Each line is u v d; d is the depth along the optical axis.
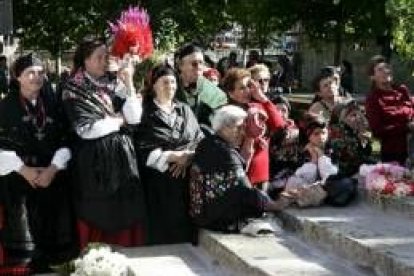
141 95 6.44
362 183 6.59
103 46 6.10
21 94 6.05
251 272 5.16
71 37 21.11
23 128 6.02
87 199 6.05
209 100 6.62
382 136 7.52
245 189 6.04
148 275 5.52
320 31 15.88
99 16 19.58
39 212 6.14
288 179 6.60
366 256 5.02
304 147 6.74
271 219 6.20
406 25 11.36
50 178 5.98
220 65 9.60
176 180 6.29
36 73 5.98
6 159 5.91
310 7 15.58
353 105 6.98
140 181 6.18
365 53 28.75
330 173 6.46
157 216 6.30
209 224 6.08
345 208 6.25
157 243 6.32
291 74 29.33
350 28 15.47
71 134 6.16
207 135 6.30
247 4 18.58
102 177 6.00
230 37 27.98
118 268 5.60
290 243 5.74
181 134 6.27
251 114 6.31
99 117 6.05
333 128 6.92
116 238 6.24
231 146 6.13
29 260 6.09
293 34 18.36
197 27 20.66
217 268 5.69
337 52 15.77
